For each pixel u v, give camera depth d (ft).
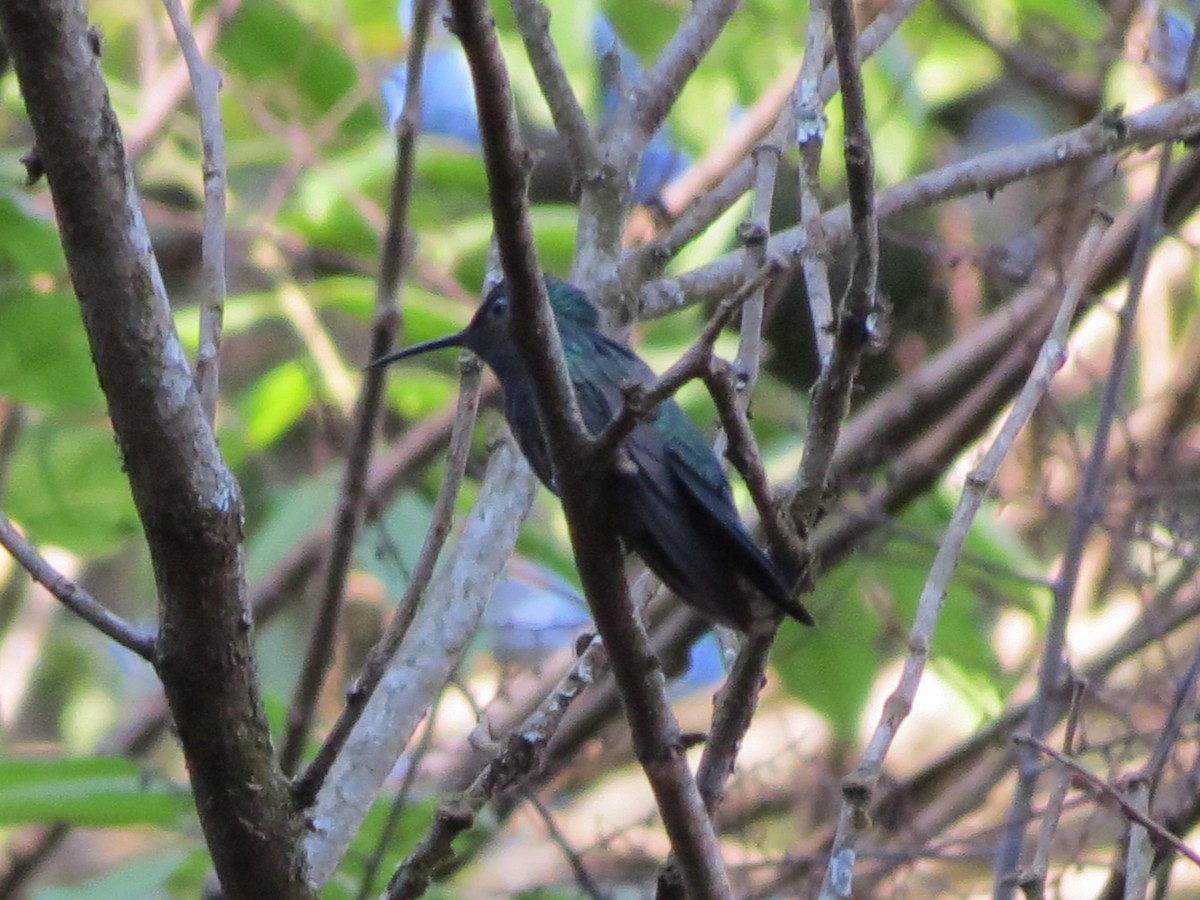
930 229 44.37
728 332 42.06
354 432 26.99
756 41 44.34
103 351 16.80
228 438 38.34
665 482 20.81
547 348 16.47
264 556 36.81
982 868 35.60
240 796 17.93
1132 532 30.01
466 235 42.91
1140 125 28.40
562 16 40.34
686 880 18.10
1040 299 34.58
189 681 17.57
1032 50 44.96
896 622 36.24
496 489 25.30
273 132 40.63
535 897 30.32
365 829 28.32
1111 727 32.32
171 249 42.93
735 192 28.14
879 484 40.24
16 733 49.96
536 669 31.86
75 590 17.84
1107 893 25.12
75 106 16.40
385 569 33.94
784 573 19.52
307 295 39.91
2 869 38.63
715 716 20.12
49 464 40.19
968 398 36.27
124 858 46.24
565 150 29.30
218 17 38.37
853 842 18.86
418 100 26.76
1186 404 37.47
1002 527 38.45
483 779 20.35
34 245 35.01
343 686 38.96
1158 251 42.57
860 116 17.90
